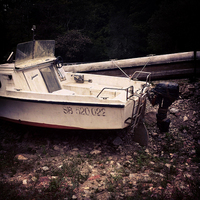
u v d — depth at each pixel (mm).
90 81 5984
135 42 24562
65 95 4223
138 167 3738
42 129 5324
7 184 3098
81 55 24438
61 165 3789
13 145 4652
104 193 3014
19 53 4969
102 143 4625
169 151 4324
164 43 16516
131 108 4305
